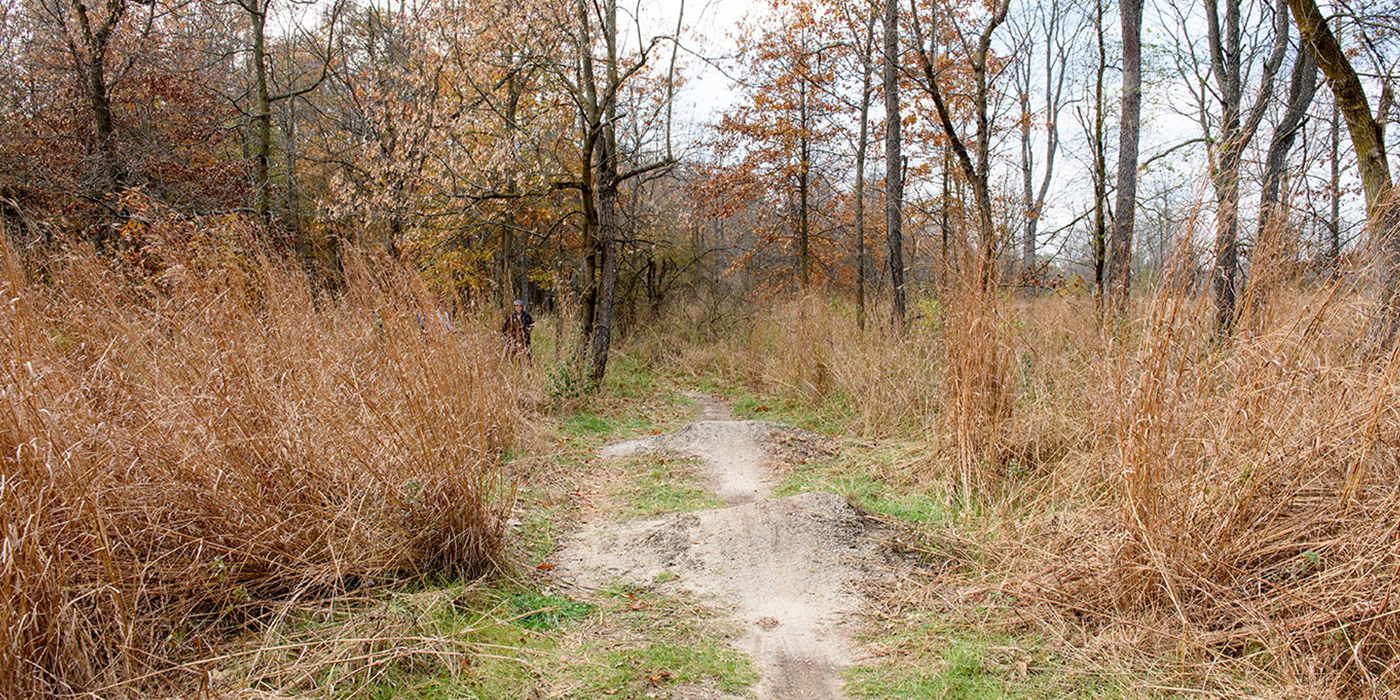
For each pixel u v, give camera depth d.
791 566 4.64
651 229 19.22
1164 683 3.27
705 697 3.32
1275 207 3.93
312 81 23.66
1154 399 3.80
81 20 12.78
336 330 5.33
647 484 6.80
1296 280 4.07
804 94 18.30
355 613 3.73
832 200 21.80
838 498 5.61
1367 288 3.93
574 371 11.02
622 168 18.80
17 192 11.27
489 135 12.66
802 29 17.28
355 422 4.58
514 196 11.31
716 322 19.11
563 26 11.20
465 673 3.37
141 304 4.73
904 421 8.27
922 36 9.15
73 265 4.51
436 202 11.39
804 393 10.48
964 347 5.84
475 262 15.34
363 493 4.27
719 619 4.05
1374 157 5.39
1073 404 6.03
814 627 3.98
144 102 14.55
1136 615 3.72
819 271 22.94
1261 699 3.04
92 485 3.37
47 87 13.97
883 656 3.67
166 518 3.81
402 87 14.94
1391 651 3.09
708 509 5.75
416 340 5.01
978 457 5.76
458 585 4.15
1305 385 3.84
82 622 3.03
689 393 12.98
